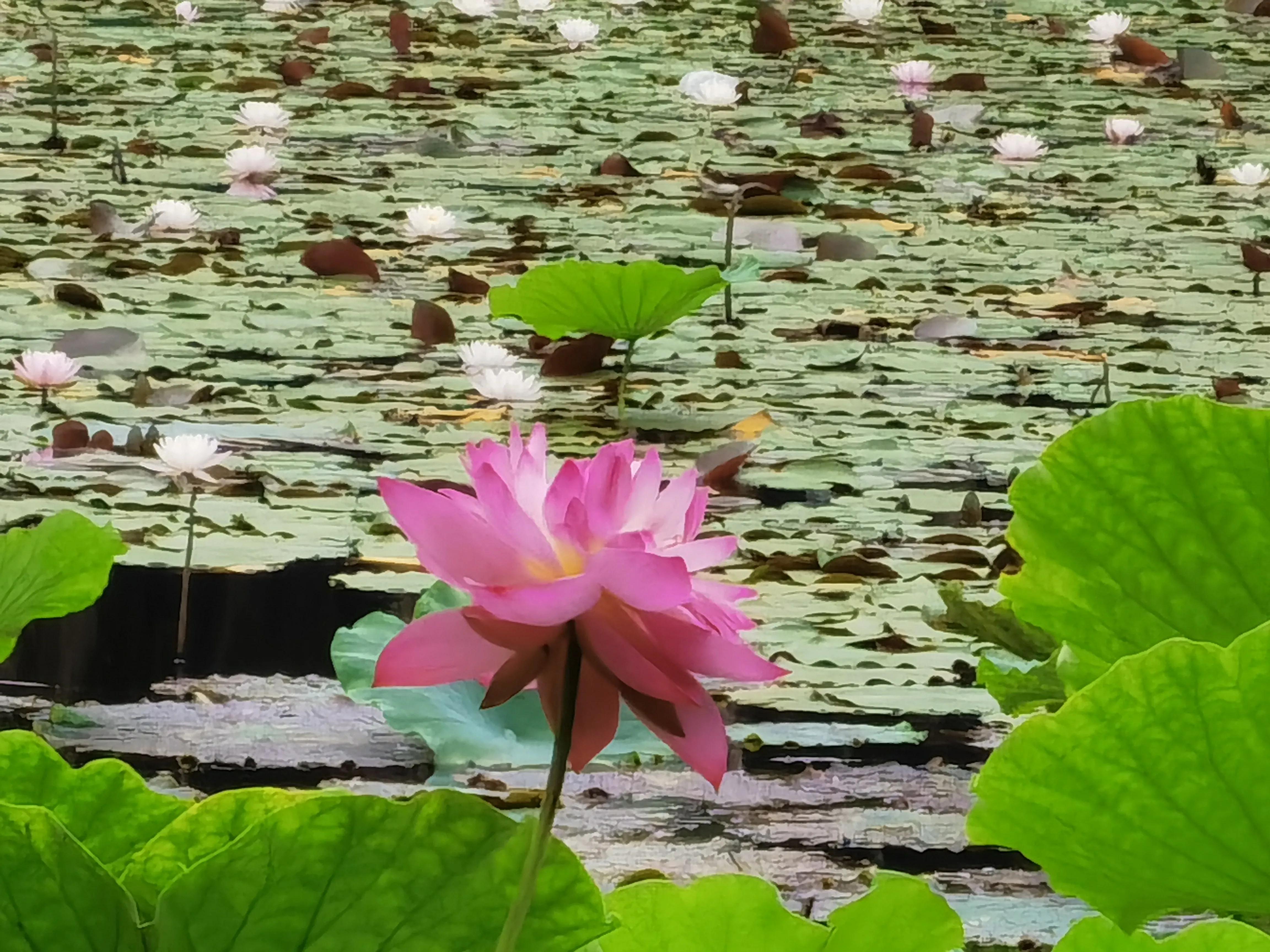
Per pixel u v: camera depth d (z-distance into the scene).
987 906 8.13
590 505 3.98
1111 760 4.33
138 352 9.55
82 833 4.32
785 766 8.38
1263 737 4.16
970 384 9.62
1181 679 4.18
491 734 8.37
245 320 9.77
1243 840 4.36
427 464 9.14
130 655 8.54
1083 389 9.60
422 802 3.57
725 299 9.98
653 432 9.34
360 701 8.34
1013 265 10.33
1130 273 10.28
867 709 8.50
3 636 8.16
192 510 8.67
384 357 9.62
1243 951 4.70
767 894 4.78
